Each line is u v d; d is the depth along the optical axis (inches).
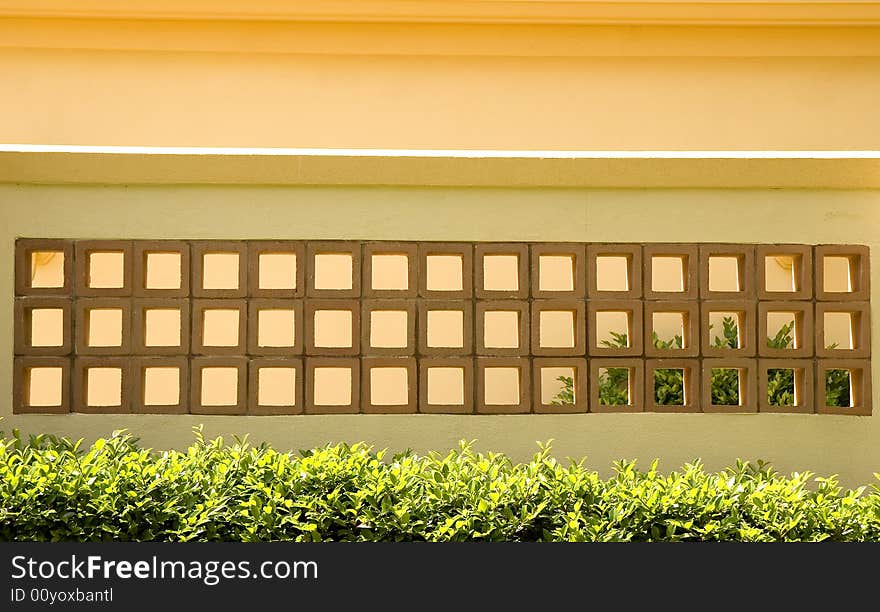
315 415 224.5
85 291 225.1
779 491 185.8
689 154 227.1
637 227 228.1
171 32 218.1
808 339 227.5
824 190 229.1
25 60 217.9
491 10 215.8
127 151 224.7
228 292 225.9
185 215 226.2
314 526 171.3
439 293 226.7
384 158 225.1
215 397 356.5
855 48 219.8
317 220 226.5
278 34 218.4
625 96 221.5
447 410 225.1
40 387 332.2
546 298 227.3
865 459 225.8
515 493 178.2
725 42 219.8
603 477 224.5
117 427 223.3
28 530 172.1
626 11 215.8
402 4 215.2
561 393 364.2
